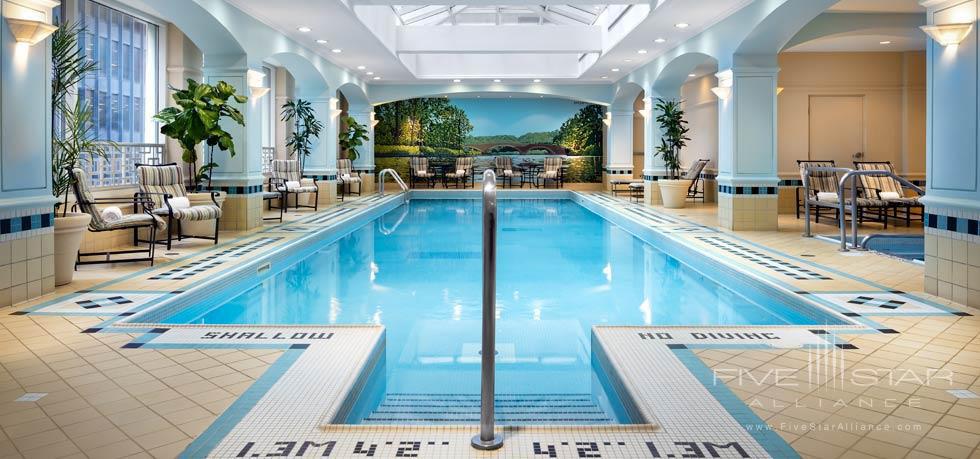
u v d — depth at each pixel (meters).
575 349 4.42
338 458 2.35
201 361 3.50
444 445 2.47
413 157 22.06
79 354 3.63
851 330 4.16
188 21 8.26
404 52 13.59
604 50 13.09
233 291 6.24
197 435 2.55
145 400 2.93
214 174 9.66
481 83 18.47
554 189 21.34
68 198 7.75
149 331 4.13
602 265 7.91
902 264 6.70
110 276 6.04
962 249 4.84
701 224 10.64
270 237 8.91
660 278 7.07
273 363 3.47
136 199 7.84
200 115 8.42
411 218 13.55
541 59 17.33
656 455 2.38
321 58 13.28
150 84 10.39
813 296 5.16
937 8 5.08
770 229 9.74
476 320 5.21
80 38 8.71
